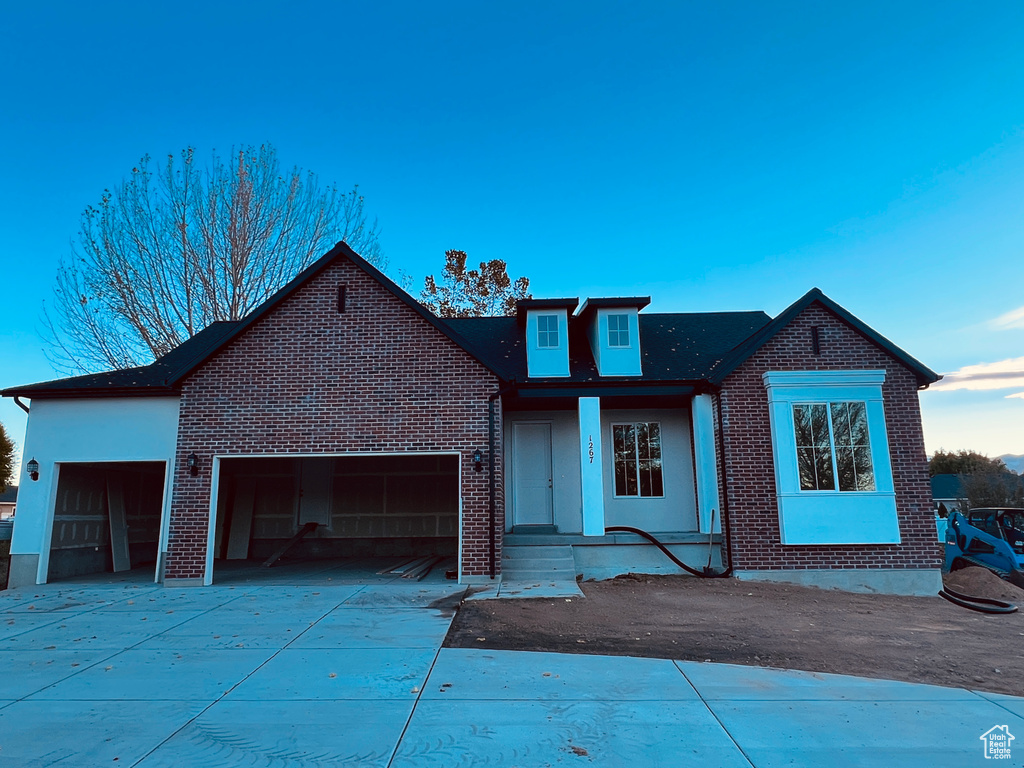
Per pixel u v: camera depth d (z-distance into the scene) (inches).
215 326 748.6
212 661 294.4
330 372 528.1
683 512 604.7
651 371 592.1
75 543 582.2
